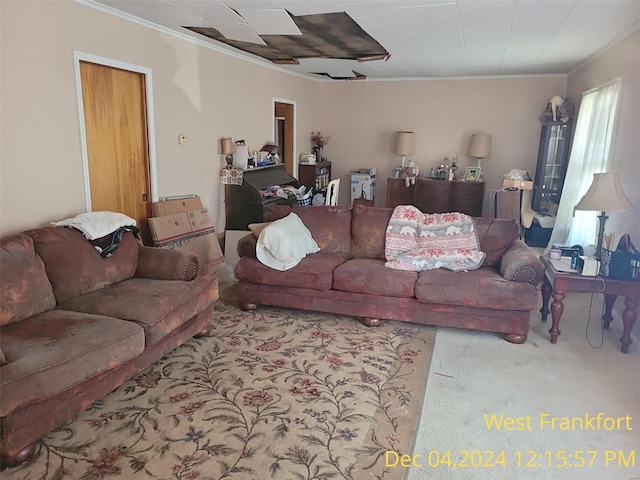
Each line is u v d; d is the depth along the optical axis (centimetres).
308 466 198
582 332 341
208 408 240
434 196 699
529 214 618
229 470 196
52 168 309
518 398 252
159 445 211
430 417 234
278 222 378
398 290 334
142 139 398
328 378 271
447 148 737
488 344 320
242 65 535
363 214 400
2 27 269
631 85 371
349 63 582
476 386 264
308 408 241
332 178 800
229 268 491
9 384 181
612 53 433
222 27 395
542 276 313
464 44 456
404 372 279
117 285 301
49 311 256
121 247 319
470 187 680
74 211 330
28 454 198
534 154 699
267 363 289
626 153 373
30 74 288
